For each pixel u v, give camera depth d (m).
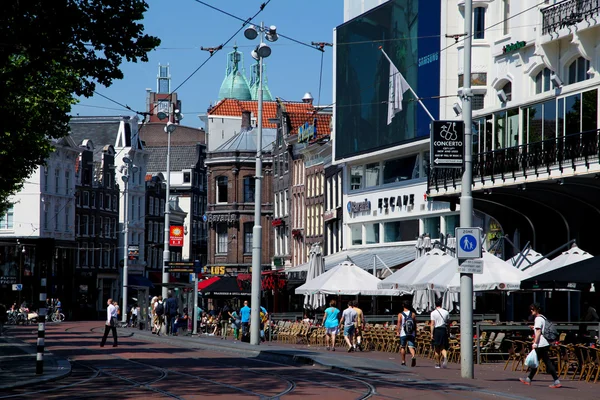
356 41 71.56
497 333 38.62
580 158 42.22
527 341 33.91
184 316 68.50
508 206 50.19
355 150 71.81
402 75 64.94
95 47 27.47
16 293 108.50
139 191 142.75
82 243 126.88
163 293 75.31
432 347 40.91
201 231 159.75
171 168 158.25
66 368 33.44
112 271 133.75
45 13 26.41
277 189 103.38
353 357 39.84
